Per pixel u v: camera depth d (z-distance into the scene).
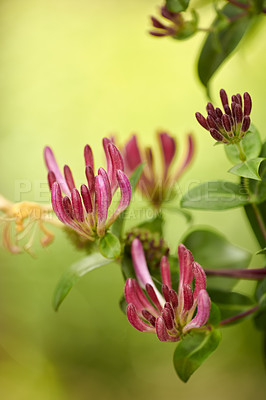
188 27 0.65
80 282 1.85
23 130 2.12
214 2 0.65
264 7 0.65
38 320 1.88
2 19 2.27
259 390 1.71
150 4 2.21
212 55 0.66
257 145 0.58
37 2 2.29
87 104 2.12
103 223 0.58
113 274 1.83
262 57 1.57
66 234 0.64
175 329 0.55
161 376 1.85
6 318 1.88
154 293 0.57
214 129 0.56
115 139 0.66
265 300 0.61
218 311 0.58
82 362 1.88
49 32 2.28
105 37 2.22
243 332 1.65
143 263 0.59
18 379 1.86
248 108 0.56
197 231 0.66
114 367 1.86
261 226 0.62
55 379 1.87
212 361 1.78
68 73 2.19
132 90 2.11
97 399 1.85
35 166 2.04
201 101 2.03
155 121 2.06
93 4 2.27
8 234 0.64
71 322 1.87
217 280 0.63
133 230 0.62
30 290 1.85
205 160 1.70
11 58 2.25
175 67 2.10
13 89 2.21
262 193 0.60
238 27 0.65
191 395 1.80
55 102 2.16
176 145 0.66
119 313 1.83
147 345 1.83
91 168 0.58
